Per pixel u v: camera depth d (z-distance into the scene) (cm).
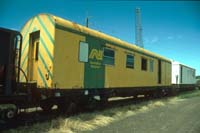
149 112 1323
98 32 1198
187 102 1922
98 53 1166
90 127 919
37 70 977
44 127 827
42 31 966
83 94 1073
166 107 1552
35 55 1014
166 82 2120
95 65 1142
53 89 911
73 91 1014
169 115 1232
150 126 959
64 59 963
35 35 1030
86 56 1085
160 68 1975
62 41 956
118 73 1324
